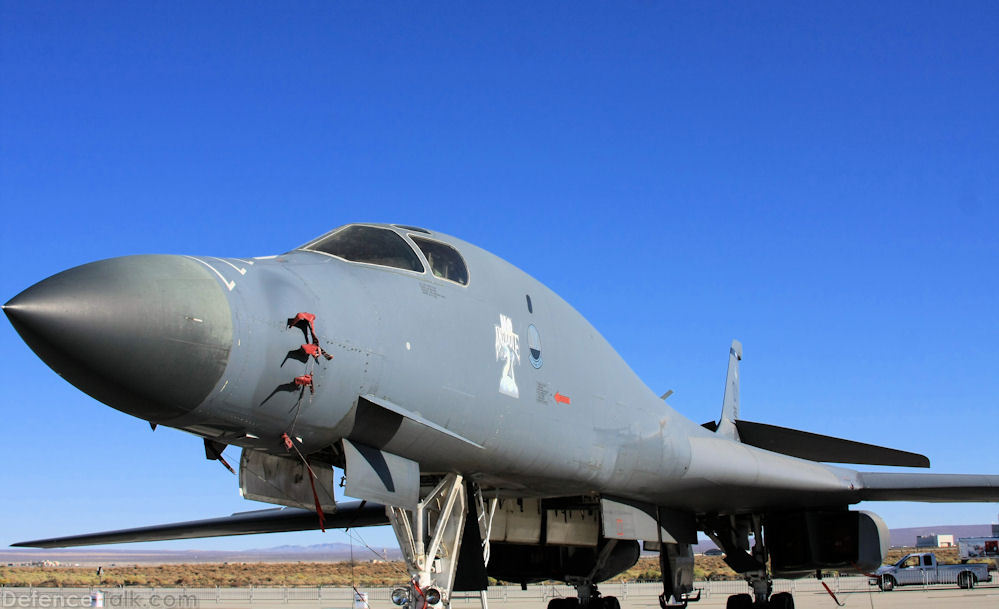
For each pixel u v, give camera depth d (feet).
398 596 27.37
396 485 25.71
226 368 20.56
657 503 40.34
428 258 28.35
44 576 253.24
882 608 73.51
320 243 26.78
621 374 37.01
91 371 19.27
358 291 24.85
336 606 94.94
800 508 45.57
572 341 33.88
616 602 44.32
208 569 330.54
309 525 50.47
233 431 22.20
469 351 27.68
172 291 19.97
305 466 25.94
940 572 126.72
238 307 21.02
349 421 23.98
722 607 79.82
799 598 100.83
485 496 34.94
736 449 42.06
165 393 20.08
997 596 94.07
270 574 272.51
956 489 43.11
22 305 18.47
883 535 44.62
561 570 42.32
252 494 24.09
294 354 22.00
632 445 35.78
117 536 55.88
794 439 48.29
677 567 42.04
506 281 31.37
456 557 29.55
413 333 25.71
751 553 49.14
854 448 46.60
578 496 37.93
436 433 26.30
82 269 19.94
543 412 30.83
